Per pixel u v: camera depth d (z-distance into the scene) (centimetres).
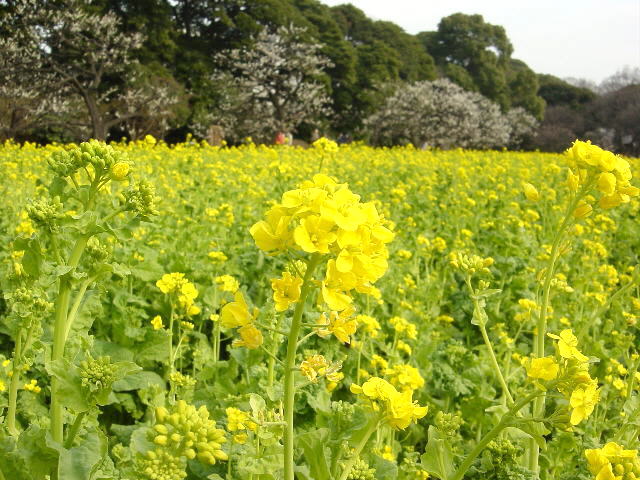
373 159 1697
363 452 296
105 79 3130
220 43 3888
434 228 986
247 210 783
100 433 197
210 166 1163
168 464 157
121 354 398
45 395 372
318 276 494
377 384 197
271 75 3772
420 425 407
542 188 1158
